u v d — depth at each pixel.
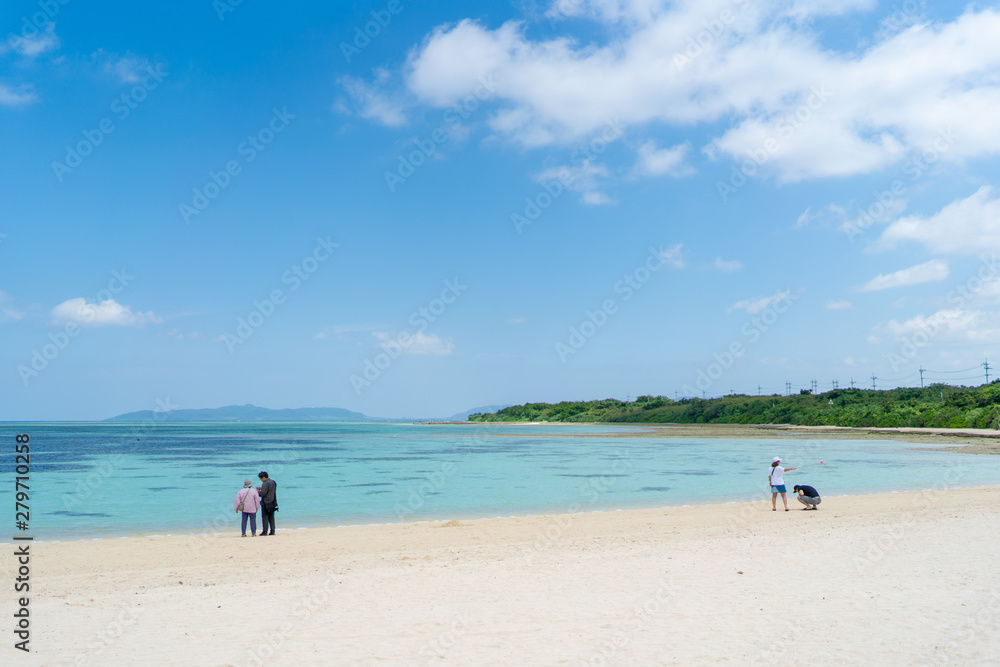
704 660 7.91
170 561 15.39
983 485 32.91
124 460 54.66
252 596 11.53
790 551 14.98
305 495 30.83
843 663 7.74
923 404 111.19
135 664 8.03
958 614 9.74
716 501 28.11
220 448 75.69
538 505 27.27
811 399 142.75
